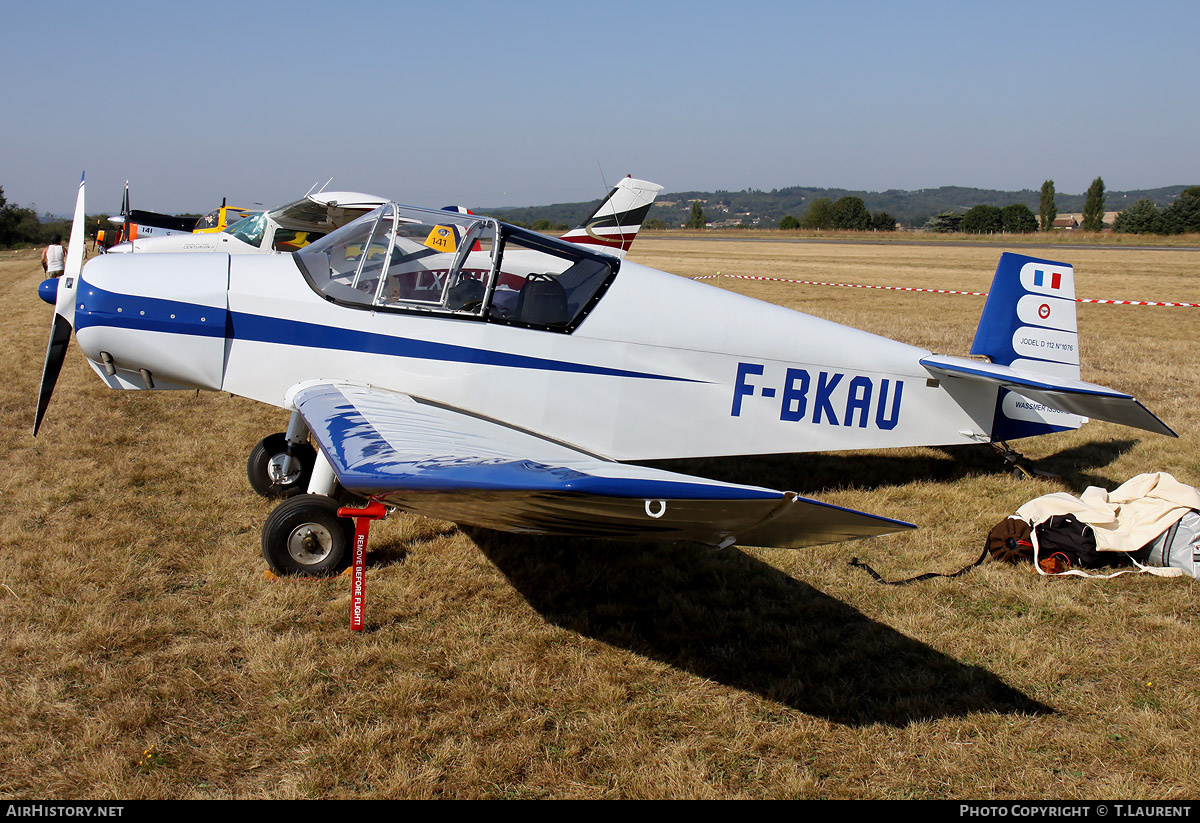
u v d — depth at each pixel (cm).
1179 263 2967
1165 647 337
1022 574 407
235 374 435
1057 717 295
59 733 272
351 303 430
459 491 259
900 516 490
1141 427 455
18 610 346
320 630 342
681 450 475
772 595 387
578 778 260
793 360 484
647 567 411
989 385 526
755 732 285
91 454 571
